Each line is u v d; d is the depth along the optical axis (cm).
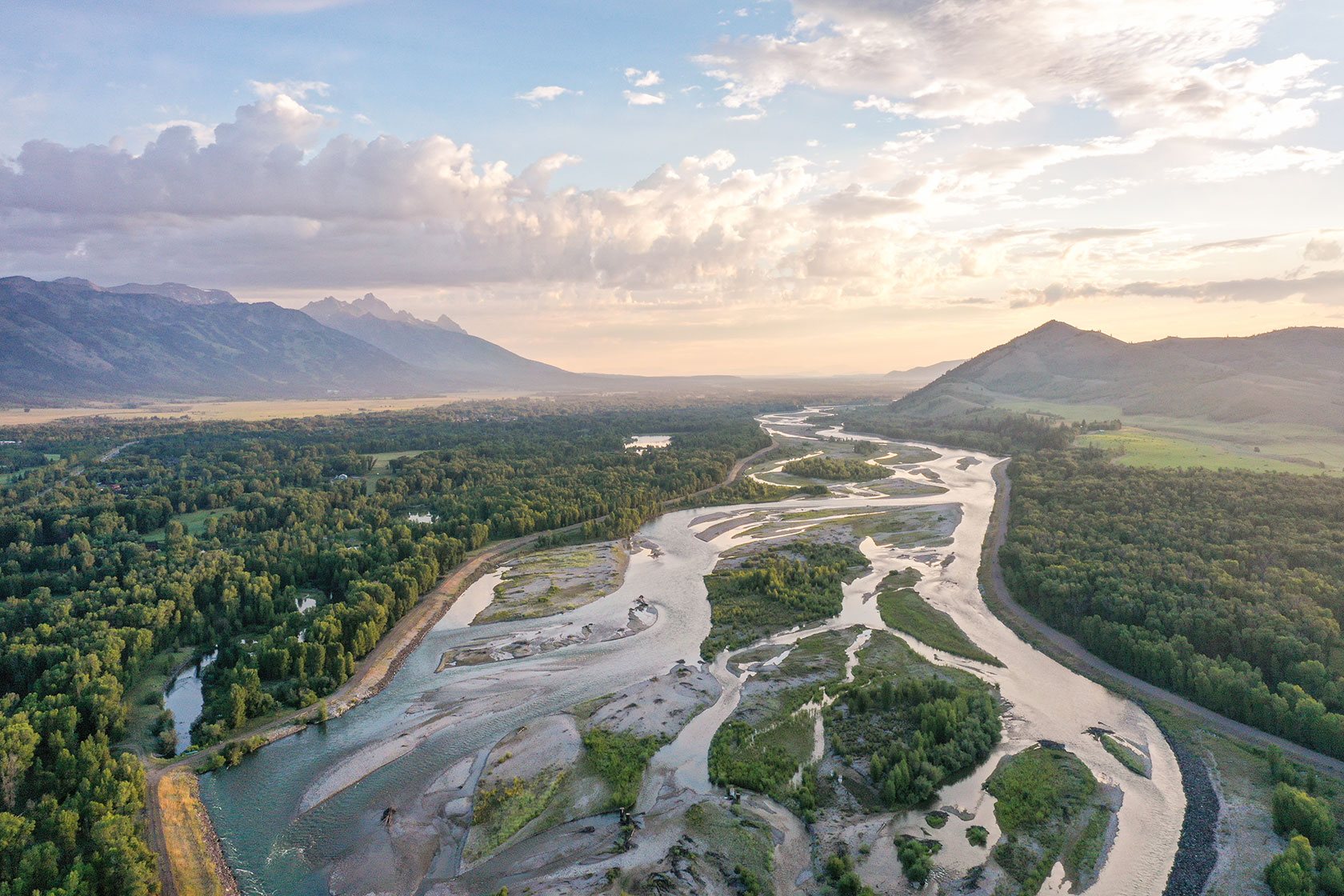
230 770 8975
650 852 7269
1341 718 8656
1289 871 6500
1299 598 11625
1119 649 11475
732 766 8775
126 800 7638
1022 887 6731
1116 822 7706
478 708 10612
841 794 8244
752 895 6625
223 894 6812
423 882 7000
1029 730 9662
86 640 10981
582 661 12275
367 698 11050
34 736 8119
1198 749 9150
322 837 7712
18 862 6353
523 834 7688
